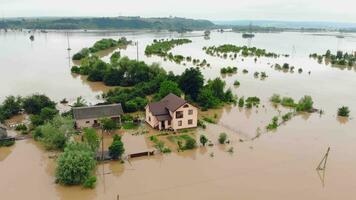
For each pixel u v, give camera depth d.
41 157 50.75
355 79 118.06
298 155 52.88
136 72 97.69
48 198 39.81
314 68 140.38
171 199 39.94
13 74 107.12
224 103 81.38
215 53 174.62
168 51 180.38
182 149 53.97
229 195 41.12
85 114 61.53
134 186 42.88
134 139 57.84
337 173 47.41
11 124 63.00
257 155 52.66
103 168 47.56
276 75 121.56
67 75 109.06
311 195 41.66
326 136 61.41
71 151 44.19
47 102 69.12
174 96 66.31
